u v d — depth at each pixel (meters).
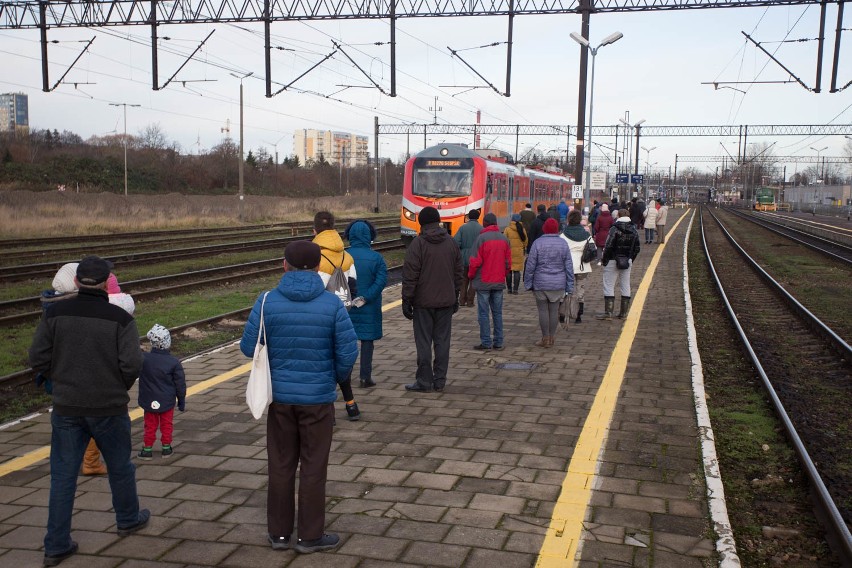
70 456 4.39
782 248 32.97
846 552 4.50
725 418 7.52
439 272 7.87
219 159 83.00
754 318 14.49
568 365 9.30
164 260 21.88
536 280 10.26
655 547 4.49
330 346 4.58
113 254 23.16
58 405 4.38
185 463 5.94
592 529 4.72
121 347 4.45
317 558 4.38
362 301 7.64
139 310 13.70
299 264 4.61
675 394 7.93
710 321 13.82
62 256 21.84
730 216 72.25
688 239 37.44
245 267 20.39
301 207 52.94
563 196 40.47
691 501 5.16
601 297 15.52
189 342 10.97
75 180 65.62
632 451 6.14
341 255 7.29
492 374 8.84
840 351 10.91
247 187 81.06
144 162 76.38
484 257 10.05
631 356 9.82
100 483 5.60
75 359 4.39
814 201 88.19
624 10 20.38
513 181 27.33
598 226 21.94
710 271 22.27
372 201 68.44
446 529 4.73
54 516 4.32
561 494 5.27
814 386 9.15
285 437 4.55
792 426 6.79
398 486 5.43
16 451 6.23
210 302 14.77
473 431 6.68
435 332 8.11
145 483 5.54
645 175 82.88
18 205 35.88
